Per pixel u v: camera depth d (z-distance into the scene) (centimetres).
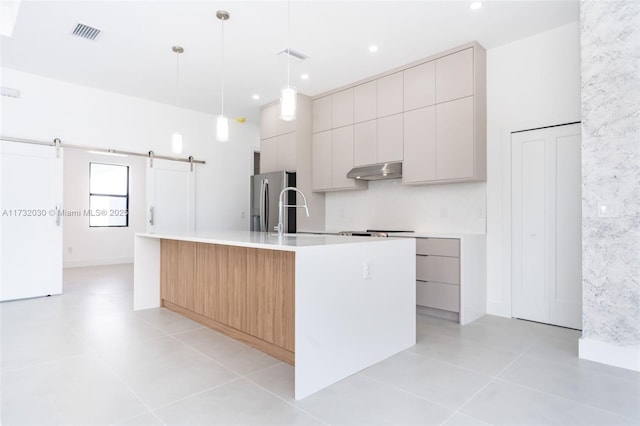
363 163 463
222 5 297
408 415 179
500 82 371
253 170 686
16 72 435
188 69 431
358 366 233
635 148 233
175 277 377
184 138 589
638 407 188
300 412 182
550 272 339
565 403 191
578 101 324
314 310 206
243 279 285
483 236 376
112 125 511
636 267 235
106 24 328
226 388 207
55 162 456
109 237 773
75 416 176
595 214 249
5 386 206
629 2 234
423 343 287
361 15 312
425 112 399
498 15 313
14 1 318
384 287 257
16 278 426
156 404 188
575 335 306
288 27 332
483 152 373
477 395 200
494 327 330
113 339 290
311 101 537
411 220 449
